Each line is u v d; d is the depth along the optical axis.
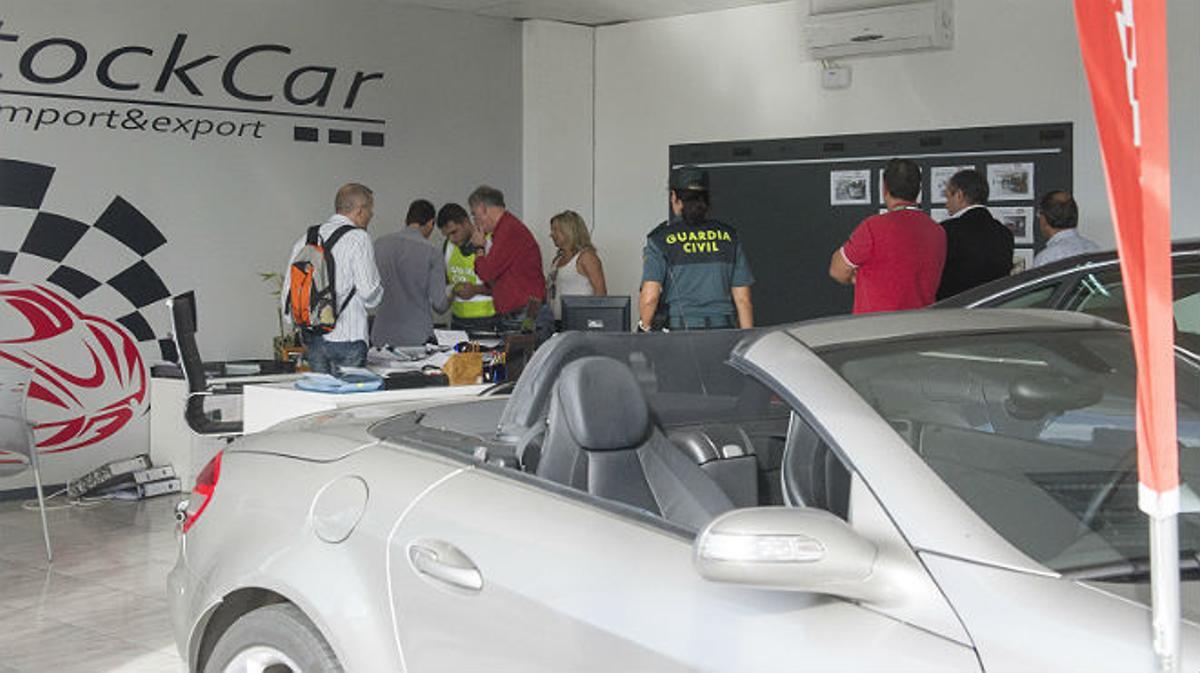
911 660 1.97
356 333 7.51
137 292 9.01
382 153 10.27
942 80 9.49
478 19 10.83
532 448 3.03
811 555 1.99
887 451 2.20
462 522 2.60
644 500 2.90
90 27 8.77
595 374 2.88
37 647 5.14
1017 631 1.93
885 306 6.55
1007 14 9.17
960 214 7.07
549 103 11.12
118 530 7.40
